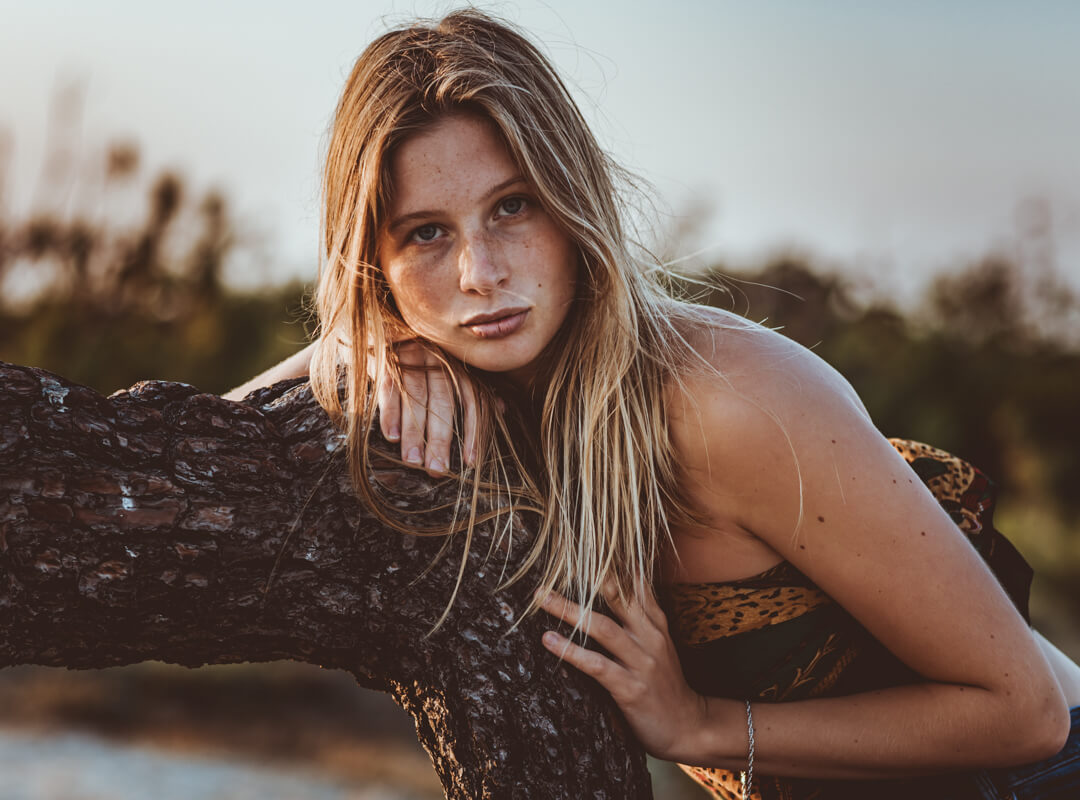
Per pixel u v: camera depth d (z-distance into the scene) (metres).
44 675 12.44
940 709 1.78
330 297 1.84
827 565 1.77
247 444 1.74
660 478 1.85
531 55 1.77
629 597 1.84
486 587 1.77
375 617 1.76
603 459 1.83
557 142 1.74
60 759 10.19
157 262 24.00
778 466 1.73
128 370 21.41
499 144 1.71
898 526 1.71
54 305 23.55
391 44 1.75
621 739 1.83
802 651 1.92
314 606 1.74
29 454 1.62
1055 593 16.05
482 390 1.88
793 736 1.85
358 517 1.74
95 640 1.69
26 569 1.60
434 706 1.81
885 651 1.94
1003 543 2.08
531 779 1.75
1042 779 1.96
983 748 1.79
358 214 1.75
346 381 1.84
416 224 1.73
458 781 1.81
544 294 1.77
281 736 11.45
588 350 1.83
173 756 10.55
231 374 21.00
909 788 1.99
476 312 1.75
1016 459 21.33
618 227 1.82
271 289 22.42
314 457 1.76
